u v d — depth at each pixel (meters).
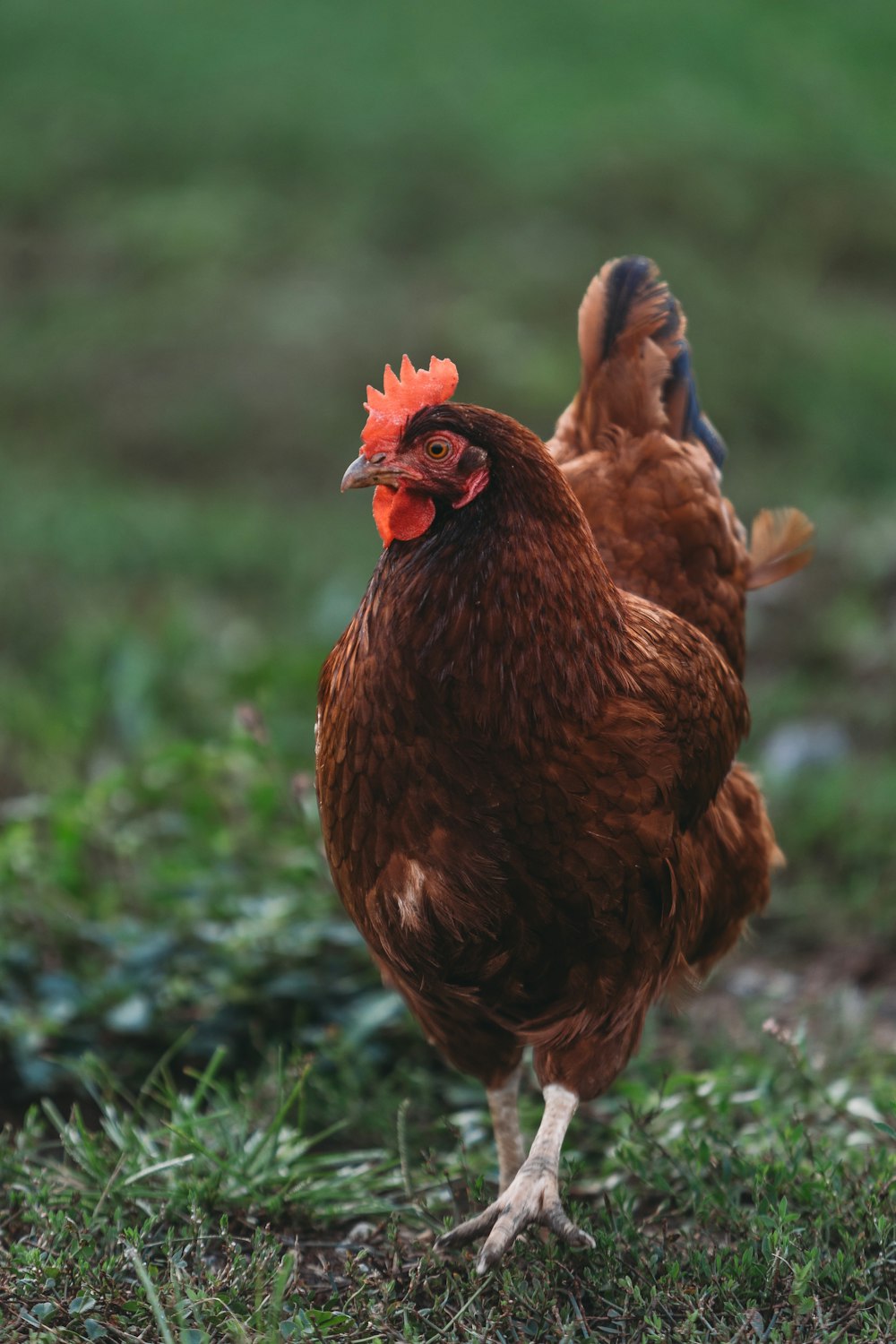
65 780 5.92
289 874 4.55
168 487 10.92
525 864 2.77
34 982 4.14
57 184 15.39
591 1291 2.79
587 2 19.67
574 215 14.38
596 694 2.76
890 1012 4.60
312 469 11.11
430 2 19.53
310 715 6.40
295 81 17.23
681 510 3.63
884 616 7.34
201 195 14.72
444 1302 2.75
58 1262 2.78
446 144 15.45
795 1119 3.38
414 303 12.57
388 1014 4.00
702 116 16.77
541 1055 3.02
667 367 3.82
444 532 2.75
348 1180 3.32
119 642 7.24
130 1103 3.87
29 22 18.78
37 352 12.48
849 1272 2.75
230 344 12.12
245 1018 4.13
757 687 7.11
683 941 3.05
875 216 15.53
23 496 9.81
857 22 20.83
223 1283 2.77
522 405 11.55
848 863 5.53
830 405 12.22
